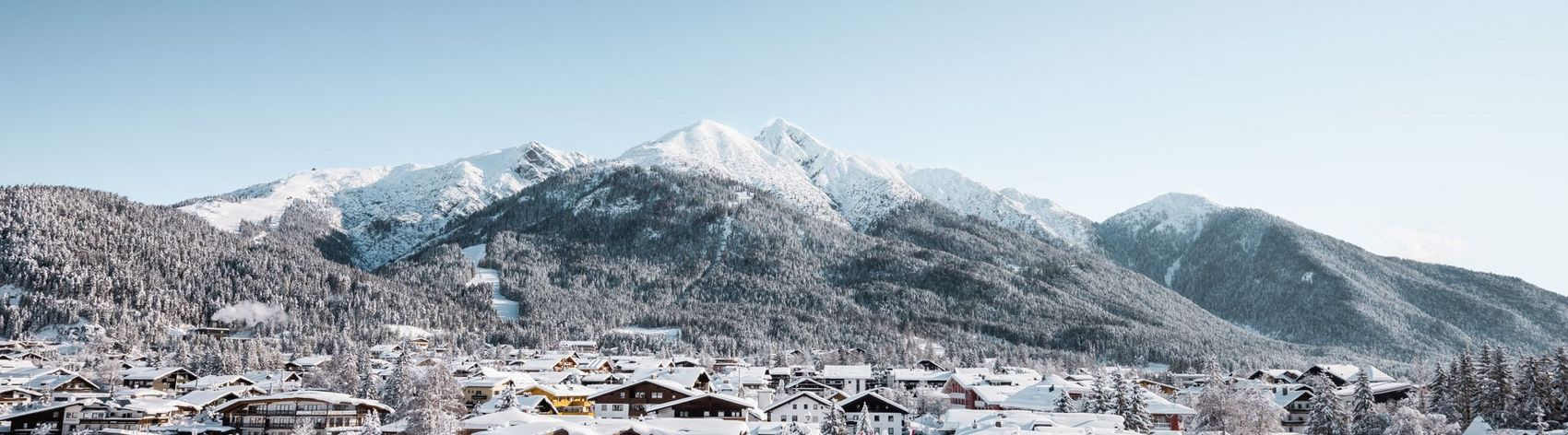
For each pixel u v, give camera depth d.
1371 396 144.00
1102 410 136.38
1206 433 141.12
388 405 171.38
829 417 127.56
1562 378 133.50
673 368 189.00
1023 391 165.00
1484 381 142.25
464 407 159.12
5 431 145.12
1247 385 156.38
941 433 131.38
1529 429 129.75
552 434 104.19
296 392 170.62
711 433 110.19
